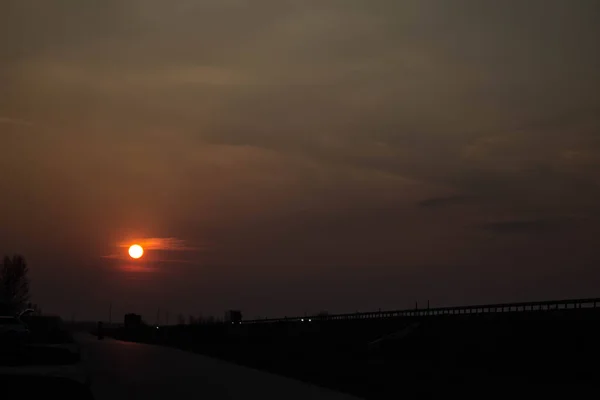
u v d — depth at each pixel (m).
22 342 42.62
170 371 34.75
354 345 62.03
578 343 40.81
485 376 37.03
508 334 46.34
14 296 101.69
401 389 30.12
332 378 33.56
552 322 43.75
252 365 41.00
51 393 22.62
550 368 39.59
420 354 52.09
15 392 22.38
